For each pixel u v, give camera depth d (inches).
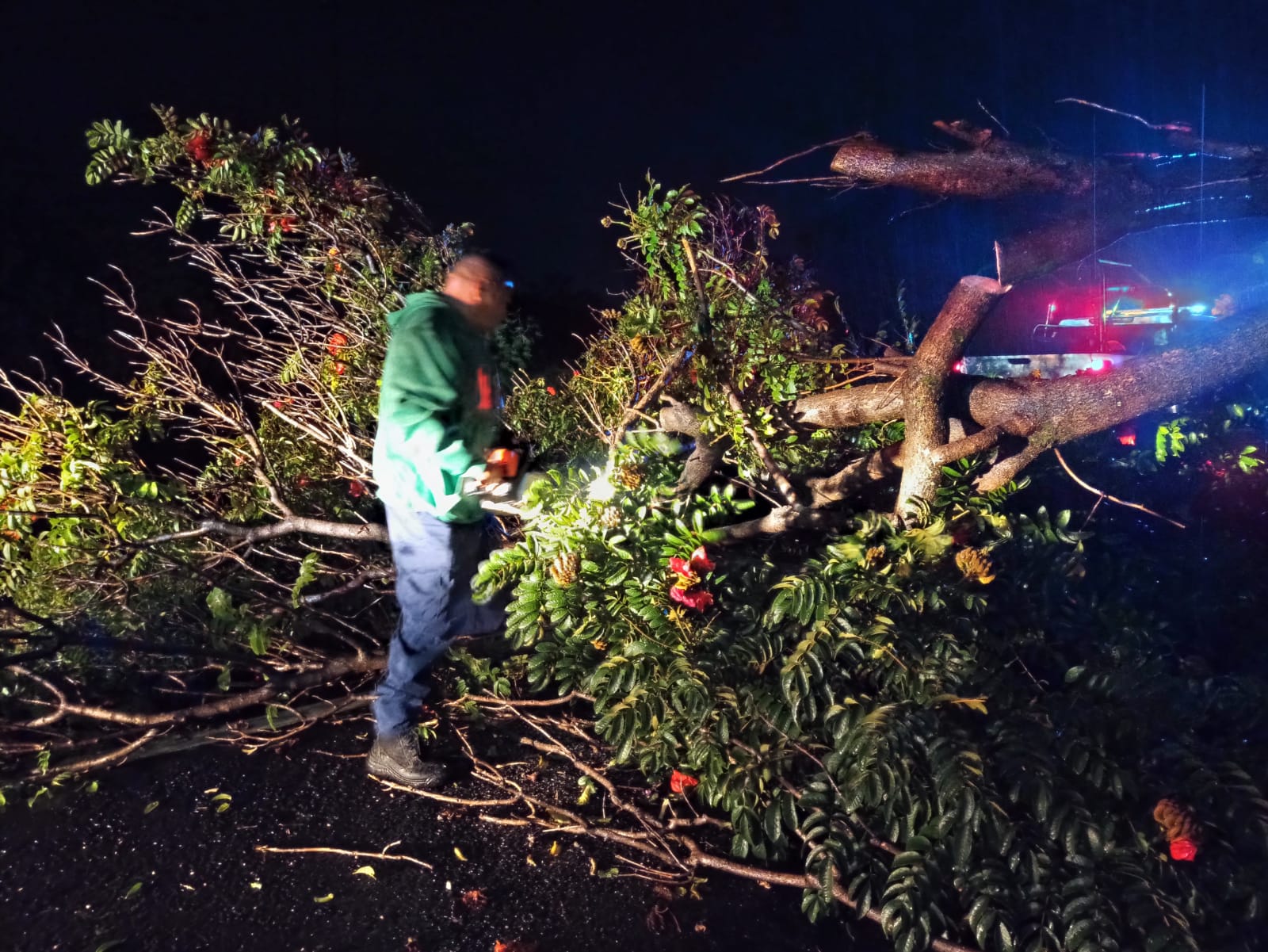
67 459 142.3
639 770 121.8
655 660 108.8
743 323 139.6
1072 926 84.4
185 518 144.9
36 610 139.3
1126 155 119.7
